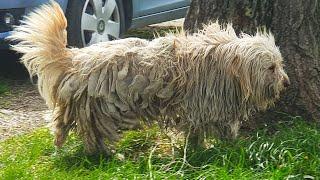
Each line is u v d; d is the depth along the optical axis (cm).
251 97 258
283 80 259
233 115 260
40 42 260
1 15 376
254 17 283
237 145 258
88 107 258
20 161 271
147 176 240
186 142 264
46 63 260
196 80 256
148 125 265
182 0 477
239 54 253
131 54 258
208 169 240
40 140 291
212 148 257
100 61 257
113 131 262
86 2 400
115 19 425
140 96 257
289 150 252
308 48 282
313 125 279
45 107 362
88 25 403
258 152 251
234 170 239
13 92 392
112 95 256
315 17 283
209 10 289
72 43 397
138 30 540
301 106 284
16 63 445
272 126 282
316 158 247
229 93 256
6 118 342
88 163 259
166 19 473
